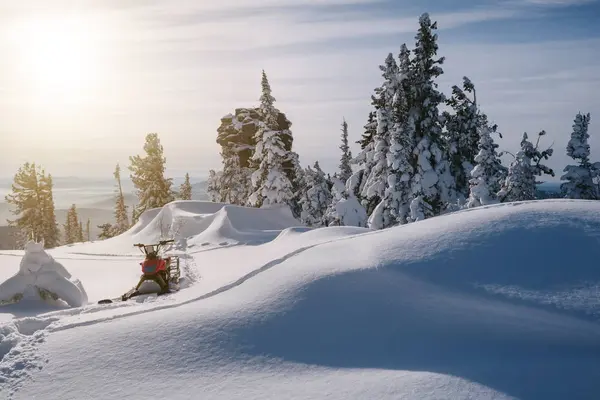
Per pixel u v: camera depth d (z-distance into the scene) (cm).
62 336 766
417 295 810
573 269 802
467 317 736
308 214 4525
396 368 620
